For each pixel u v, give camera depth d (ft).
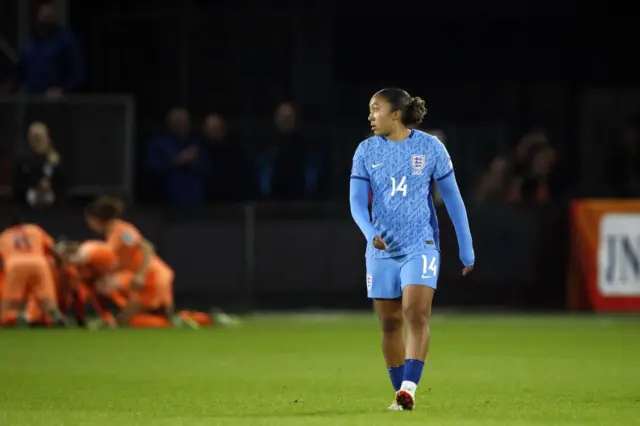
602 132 327.67
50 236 241.76
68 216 242.17
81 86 319.47
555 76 331.16
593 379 136.15
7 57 271.90
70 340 194.39
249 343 189.47
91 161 246.06
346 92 328.90
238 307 247.50
